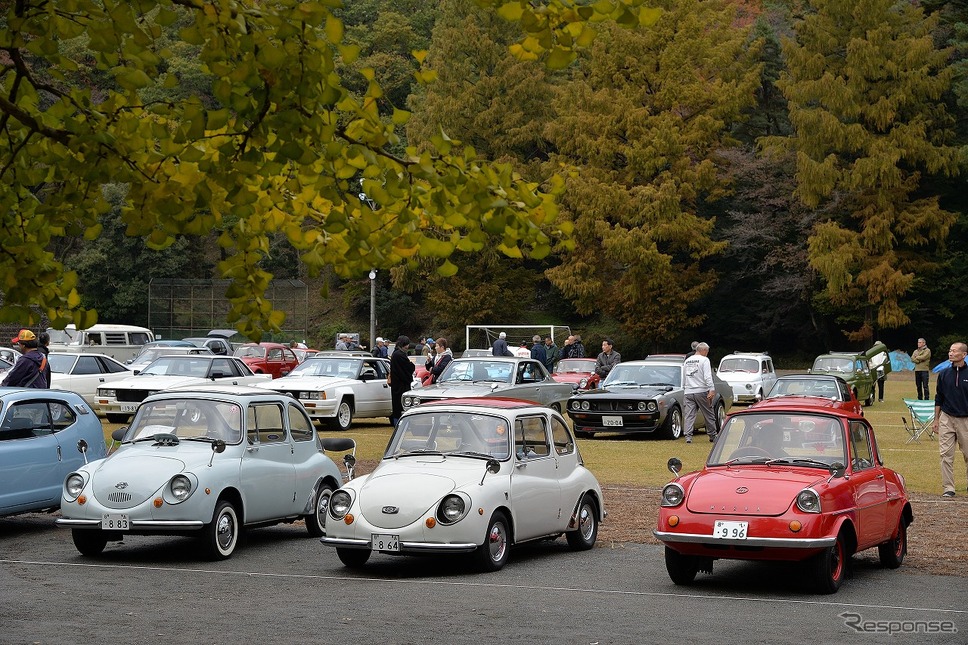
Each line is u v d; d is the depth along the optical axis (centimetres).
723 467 1278
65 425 1659
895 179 6625
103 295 8794
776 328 7962
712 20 7381
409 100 8025
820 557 1159
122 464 1403
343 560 1348
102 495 1370
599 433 3281
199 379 3200
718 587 1222
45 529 1689
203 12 526
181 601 1122
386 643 926
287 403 1608
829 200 7056
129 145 552
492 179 552
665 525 1196
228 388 1567
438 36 8331
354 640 938
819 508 1159
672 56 7019
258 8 533
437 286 8062
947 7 7575
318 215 611
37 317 590
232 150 541
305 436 1631
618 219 7088
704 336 8181
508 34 7925
